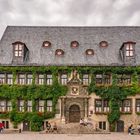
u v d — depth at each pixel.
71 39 64.38
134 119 59.28
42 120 59.31
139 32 65.75
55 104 59.44
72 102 59.47
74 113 59.53
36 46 63.16
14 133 53.94
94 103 59.53
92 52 61.84
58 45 63.34
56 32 65.62
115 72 60.00
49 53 62.06
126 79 60.28
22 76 60.41
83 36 64.94
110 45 63.44
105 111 59.69
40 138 43.84
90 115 59.34
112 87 59.72
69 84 59.62
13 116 59.47
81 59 61.12
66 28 66.38
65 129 54.34
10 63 60.41
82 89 59.72
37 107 59.88
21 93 59.78
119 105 59.62
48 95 59.56
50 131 54.12
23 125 59.50
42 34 65.25
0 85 59.88
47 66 60.06
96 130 55.34
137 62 60.72
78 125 55.22
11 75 60.41
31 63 60.38
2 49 62.41
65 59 61.16
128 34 65.38
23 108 59.81
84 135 49.50
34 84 59.81
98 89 59.69
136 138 45.25
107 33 65.56
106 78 60.28
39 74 60.38
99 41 64.12
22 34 65.12
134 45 61.22
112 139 43.12
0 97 59.78
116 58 61.50
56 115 59.31
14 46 61.22
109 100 59.78
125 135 51.25
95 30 66.06
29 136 47.25
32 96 59.62
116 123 59.31
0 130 55.09
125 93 59.66
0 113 59.59
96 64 60.12
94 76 60.06
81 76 59.97
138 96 59.72
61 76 60.28
